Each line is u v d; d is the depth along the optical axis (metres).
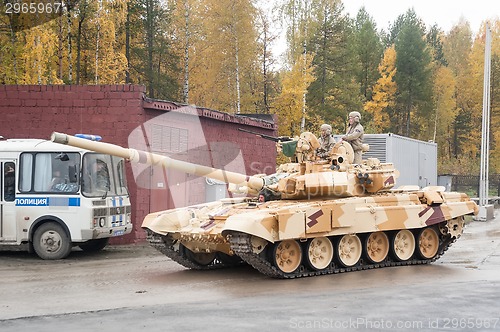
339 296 11.71
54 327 9.52
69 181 17.25
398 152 28.02
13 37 30.00
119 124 20.58
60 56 32.78
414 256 16.36
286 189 15.05
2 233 17.42
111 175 18.19
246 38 42.66
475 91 68.19
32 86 20.89
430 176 33.44
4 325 9.69
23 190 17.38
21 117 20.94
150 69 41.47
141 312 10.52
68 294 12.24
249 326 9.45
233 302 11.29
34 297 11.96
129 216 18.92
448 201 16.97
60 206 17.16
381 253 15.74
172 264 16.55
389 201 15.69
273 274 13.85
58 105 20.83
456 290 12.20
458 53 75.75
